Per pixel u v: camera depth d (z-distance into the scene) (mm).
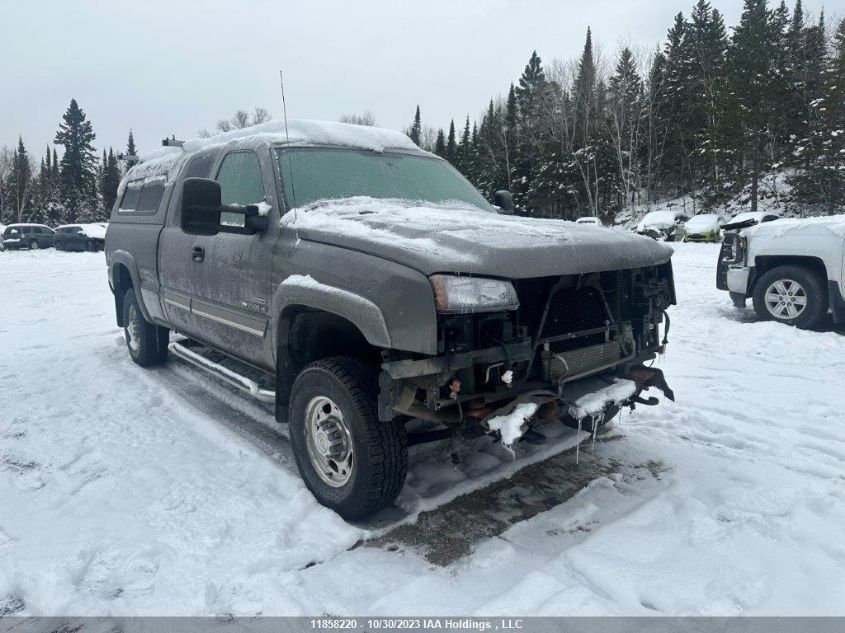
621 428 4355
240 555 2648
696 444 4059
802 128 36062
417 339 2521
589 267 2934
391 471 2846
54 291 13086
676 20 56500
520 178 47281
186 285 4453
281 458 3762
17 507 3115
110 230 6195
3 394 5109
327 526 2916
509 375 2701
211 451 3902
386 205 3654
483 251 2658
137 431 4258
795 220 7441
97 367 6039
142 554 2645
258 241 3525
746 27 43812
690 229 27141
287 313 3232
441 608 2318
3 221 74125
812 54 47531
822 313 7008
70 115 75750
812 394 4984
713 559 2625
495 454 3826
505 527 2975
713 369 5832
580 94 47406
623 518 2982
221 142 4648
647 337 3572
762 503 3125
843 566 2578
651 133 44750
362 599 2400
